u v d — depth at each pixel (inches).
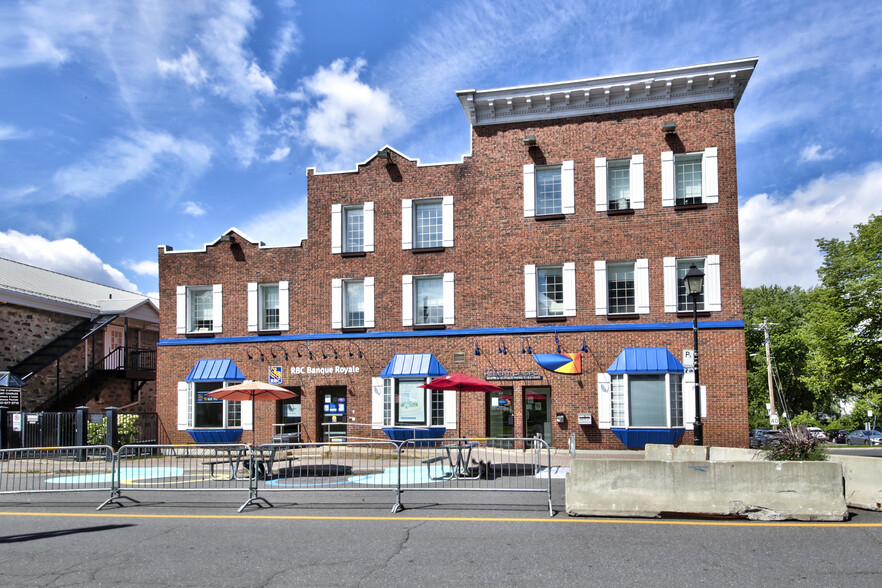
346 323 959.0
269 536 360.8
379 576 282.5
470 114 925.2
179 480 609.0
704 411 824.3
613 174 895.7
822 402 2554.1
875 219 1355.8
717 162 854.5
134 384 1285.7
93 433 912.9
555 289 897.5
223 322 989.2
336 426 938.1
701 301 849.5
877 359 1323.8
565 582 271.4
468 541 343.6
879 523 379.2
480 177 924.6
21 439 883.4
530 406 888.3
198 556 319.0
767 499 391.2
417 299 941.2
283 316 968.9
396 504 441.4
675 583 269.0
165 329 1006.4
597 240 880.9
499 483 557.0
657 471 405.4
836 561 299.7
